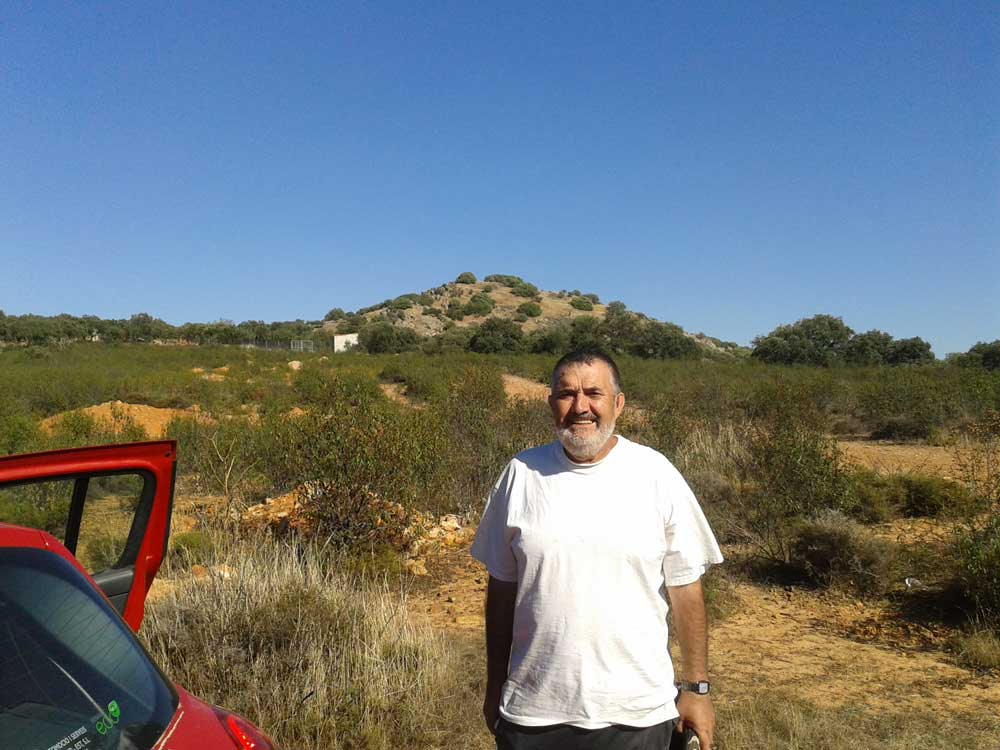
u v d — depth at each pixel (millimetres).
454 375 25562
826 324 48562
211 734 2152
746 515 8469
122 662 2166
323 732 4141
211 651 4574
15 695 1929
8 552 2152
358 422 7945
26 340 55938
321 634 4824
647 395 24062
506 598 2521
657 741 2338
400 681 4547
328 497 7469
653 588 2381
